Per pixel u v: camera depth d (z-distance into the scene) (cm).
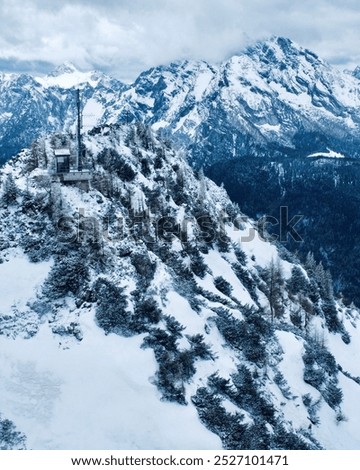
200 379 8319
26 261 9538
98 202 11150
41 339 8325
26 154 12575
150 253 10681
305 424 9200
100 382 7681
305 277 15162
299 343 11238
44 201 10362
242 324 10094
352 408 10925
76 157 12388
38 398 7300
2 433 6706
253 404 8500
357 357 14462
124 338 8525
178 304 9706
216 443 7212
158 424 7269
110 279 9356
